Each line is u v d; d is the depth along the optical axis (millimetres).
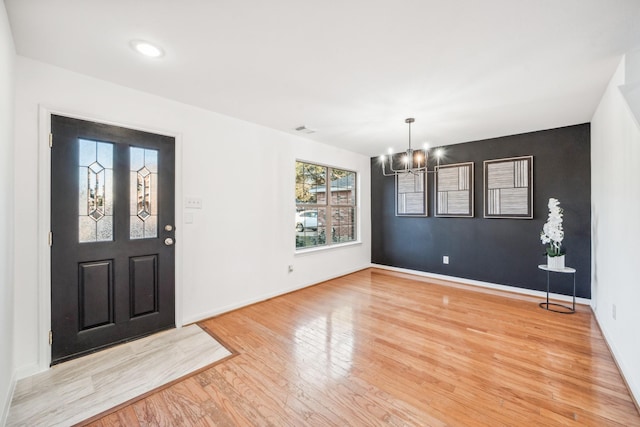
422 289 4129
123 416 1631
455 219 4551
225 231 3201
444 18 1578
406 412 1655
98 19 1595
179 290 2811
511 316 3086
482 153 4250
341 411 1667
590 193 3412
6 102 1614
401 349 2379
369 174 5609
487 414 1636
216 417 1622
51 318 2107
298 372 2053
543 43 1801
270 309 3312
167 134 2725
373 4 1475
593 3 1450
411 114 3115
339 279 4711
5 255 1639
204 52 1945
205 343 2486
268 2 1463
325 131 3814
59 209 2135
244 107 2949
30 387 1870
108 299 2385
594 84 2377
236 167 3305
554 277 3684
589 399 1755
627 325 1979
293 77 2293
